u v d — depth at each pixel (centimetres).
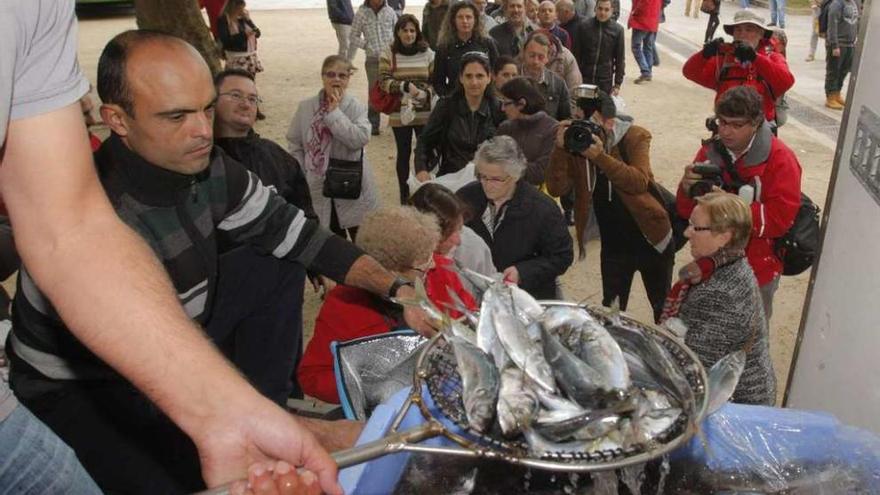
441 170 573
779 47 743
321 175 535
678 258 618
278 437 128
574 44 952
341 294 278
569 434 142
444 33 686
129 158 220
